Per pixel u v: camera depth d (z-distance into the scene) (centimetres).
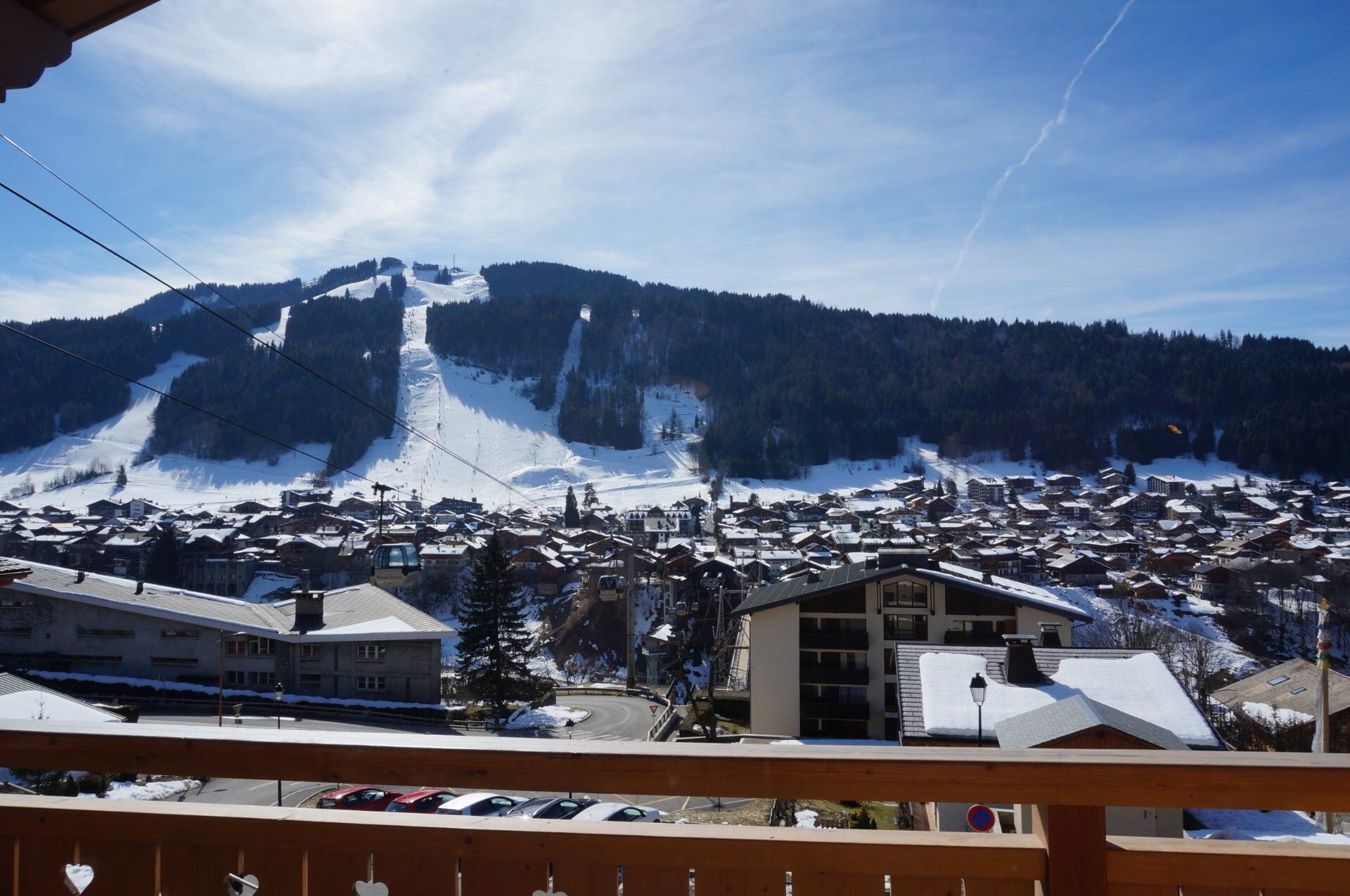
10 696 1389
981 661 1474
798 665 2275
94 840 166
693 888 152
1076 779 144
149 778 1280
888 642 2252
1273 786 142
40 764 165
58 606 2364
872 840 150
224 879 162
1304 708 2212
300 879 160
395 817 159
